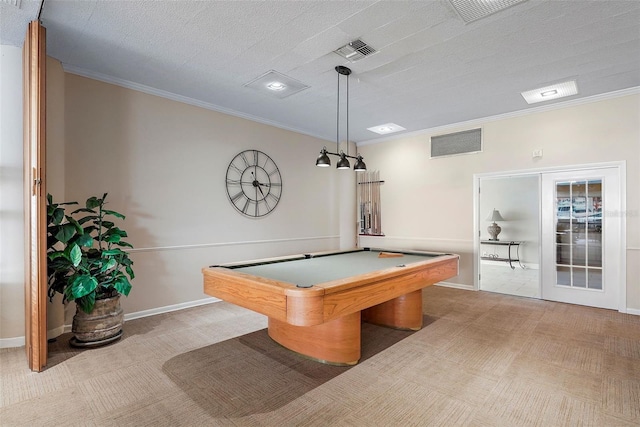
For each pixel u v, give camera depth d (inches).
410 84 142.0
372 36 103.9
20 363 98.3
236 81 139.7
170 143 153.9
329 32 101.7
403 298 128.0
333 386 85.8
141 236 144.4
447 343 114.7
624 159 149.3
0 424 70.1
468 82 139.6
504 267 287.7
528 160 175.5
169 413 74.0
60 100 120.4
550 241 170.9
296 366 97.1
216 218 170.9
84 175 129.0
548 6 87.8
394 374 92.4
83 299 107.0
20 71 111.5
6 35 104.7
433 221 211.8
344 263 124.6
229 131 176.9
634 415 73.0
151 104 147.9
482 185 312.3
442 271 132.7
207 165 167.5
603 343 113.7
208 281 103.3
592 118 157.2
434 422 70.9
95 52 114.7
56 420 71.5
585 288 161.2
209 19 95.0
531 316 144.7
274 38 105.5
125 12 91.6
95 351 107.4
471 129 195.2
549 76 133.3
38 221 93.7
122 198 138.9
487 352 106.9
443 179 207.0
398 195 229.3
